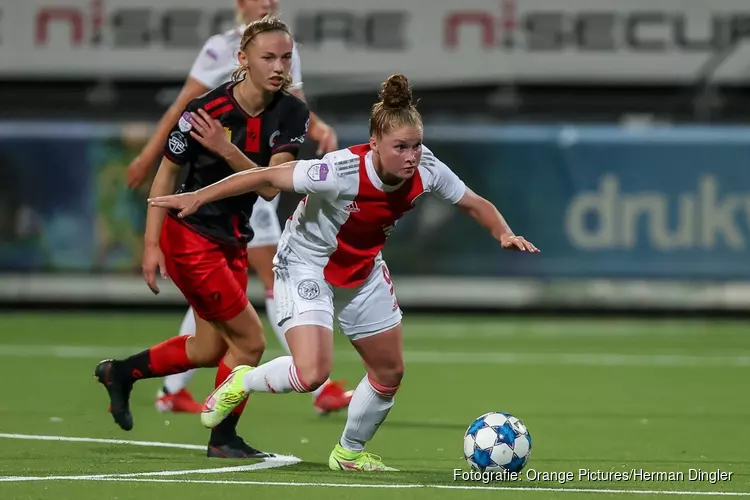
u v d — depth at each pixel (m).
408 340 52.06
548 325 59.44
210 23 64.38
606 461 23.27
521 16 64.75
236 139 21.62
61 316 60.41
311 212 20.02
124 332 53.09
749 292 64.31
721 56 64.50
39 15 64.25
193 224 21.91
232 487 19.19
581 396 34.97
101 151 60.59
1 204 60.53
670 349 49.38
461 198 20.36
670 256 60.81
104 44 64.38
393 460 23.08
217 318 22.20
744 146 60.62
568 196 60.81
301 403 32.50
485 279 61.34
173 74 64.56
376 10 64.44
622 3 64.50
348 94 64.69
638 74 64.75
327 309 20.25
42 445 24.06
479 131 60.69
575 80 64.88
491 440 20.48
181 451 23.48
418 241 61.75
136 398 33.16
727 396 35.31
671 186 60.75
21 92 65.56
